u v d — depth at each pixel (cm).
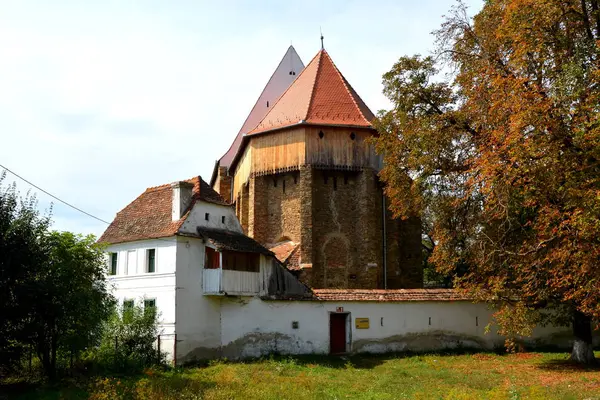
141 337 2311
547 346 2945
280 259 3312
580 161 1673
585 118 1605
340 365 2422
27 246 1930
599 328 2258
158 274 2534
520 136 1695
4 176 2012
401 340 2811
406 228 3866
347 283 3472
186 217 2569
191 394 1580
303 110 3606
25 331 1880
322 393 1680
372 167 3559
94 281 2241
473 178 2030
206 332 2562
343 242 3519
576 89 1628
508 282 2336
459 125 2344
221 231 2777
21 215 2003
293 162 3497
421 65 2522
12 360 1902
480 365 2372
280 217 3600
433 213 2539
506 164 1788
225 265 2581
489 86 2066
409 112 2564
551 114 1681
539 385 1862
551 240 1852
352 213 3572
